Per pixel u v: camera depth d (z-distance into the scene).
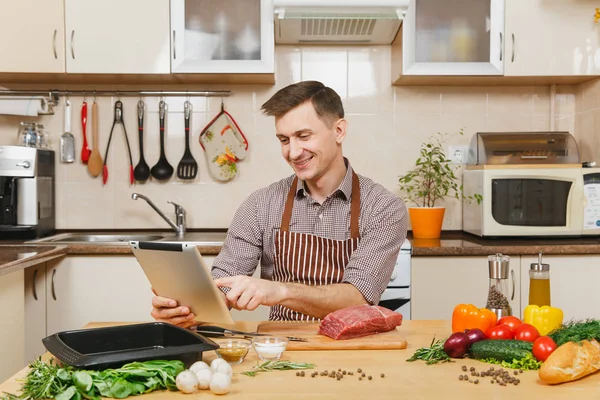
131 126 3.38
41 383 1.11
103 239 3.22
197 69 3.01
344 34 3.19
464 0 3.03
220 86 3.38
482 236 2.98
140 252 1.46
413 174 3.23
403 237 1.98
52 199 3.31
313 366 1.29
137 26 3.01
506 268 1.60
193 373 1.14
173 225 3.25
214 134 3.36
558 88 3.42
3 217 3.02
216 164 3.37
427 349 1.36
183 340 1.37
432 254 2.75
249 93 3.38
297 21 2.97
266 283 1.60
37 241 2.94
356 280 1.80
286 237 1.95
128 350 1.37
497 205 2.93
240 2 3.00
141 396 1.12
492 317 1.49
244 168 3.40
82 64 3.01
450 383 1.18
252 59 3.02
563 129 3.44
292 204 2.01
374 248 1.87
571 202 2.92
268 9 2.99
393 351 1.43
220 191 3.39
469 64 3.04
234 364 1.32
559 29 3.05
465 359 1.36
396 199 1.98
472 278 2.77
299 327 1.62
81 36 3.00
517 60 3.05
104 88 3.37
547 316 1.48
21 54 2.98
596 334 1.29
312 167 1.84
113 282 2.83
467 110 3.40
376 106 3.39
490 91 3.40
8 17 2.97
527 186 2.93
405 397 1.10
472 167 3.14
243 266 2.01
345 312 1.54
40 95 3.29
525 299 2.78
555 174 2.90
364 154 3.40
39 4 2.98
